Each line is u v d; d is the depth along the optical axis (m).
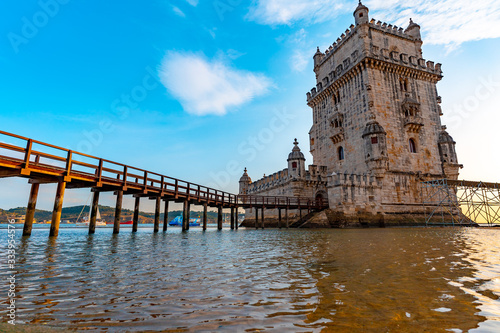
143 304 4.49
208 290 5.32
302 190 43.62
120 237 19.84
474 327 3.49
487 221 40.38
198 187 29.95
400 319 3.79
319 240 16.52
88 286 5.59
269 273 6.86
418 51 46.12
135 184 22.45
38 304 4.43
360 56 40.69
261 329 3.47
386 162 37.00
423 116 42.59
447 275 6.45
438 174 40.94
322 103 49.88
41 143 15.81
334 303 4.51
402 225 35.81
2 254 9.89
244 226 60.94
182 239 18.28
